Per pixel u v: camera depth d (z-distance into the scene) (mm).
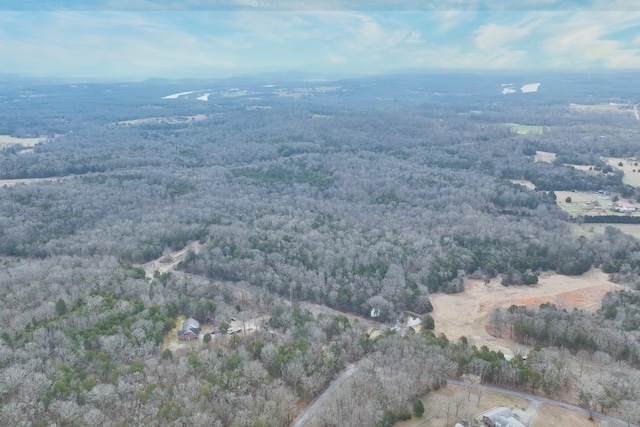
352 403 117188
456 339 156625
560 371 125688
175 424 105312
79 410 109812
